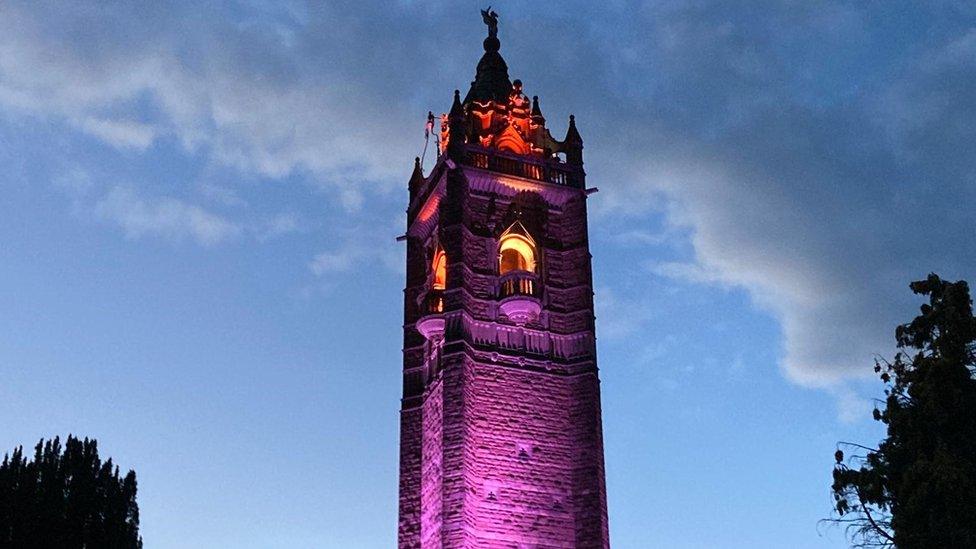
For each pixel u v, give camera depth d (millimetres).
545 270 66062
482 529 57562
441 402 61188
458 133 68125
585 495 59688
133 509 58250
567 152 70625
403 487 63562
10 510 53094
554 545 58438
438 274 67812
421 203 71562
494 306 63844
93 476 56531
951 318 41531
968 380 40531
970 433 40344
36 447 56062
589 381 62531
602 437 61812
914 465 39281
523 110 72688
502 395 61281
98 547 54781
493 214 66562
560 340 64250
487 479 58875
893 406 42281
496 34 78188
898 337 43062
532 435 60781
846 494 42594
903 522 39656
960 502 37812
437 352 64688
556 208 68812
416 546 61531
